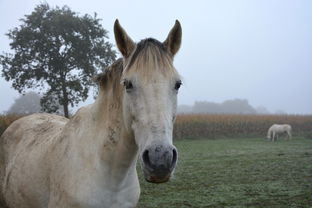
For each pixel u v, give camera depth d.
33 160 2.88
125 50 2.34
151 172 1.89
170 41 2.34
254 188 6.33
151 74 2.07
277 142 20.05
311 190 6.12
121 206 2.46
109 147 2.34
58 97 19.12
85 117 2.68
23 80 19.30
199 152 13.55
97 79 2.67
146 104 2.03
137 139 2.11
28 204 2.88
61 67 19.11
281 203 5.20
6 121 16.23
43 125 3.37
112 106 2.41
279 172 8.27
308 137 25.34
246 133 26.22
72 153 2.52
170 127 2.04
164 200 5.46
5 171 3.32
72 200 2.35
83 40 19.11
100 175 2.35
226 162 10.24
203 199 5.49
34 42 19.20
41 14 19.50
